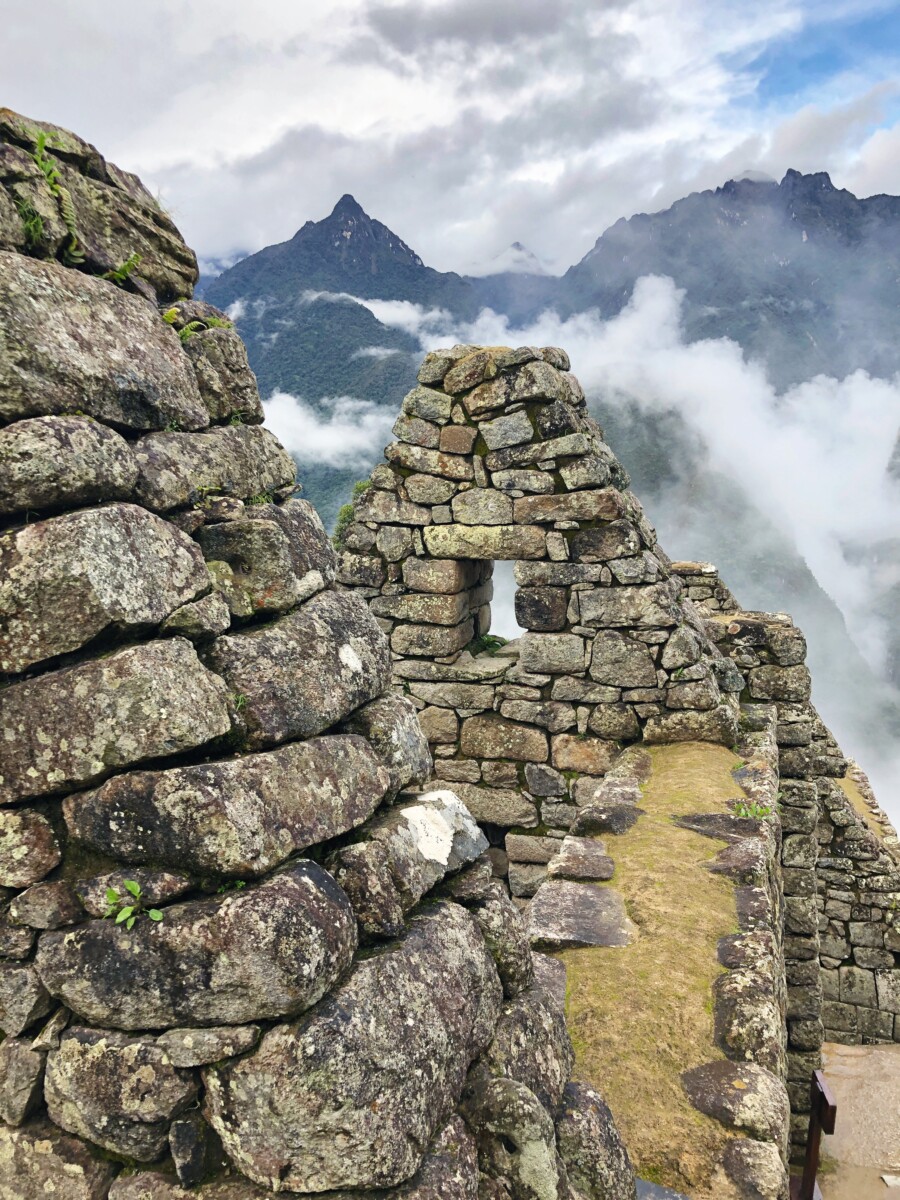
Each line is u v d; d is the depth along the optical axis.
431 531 8.99
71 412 2.43
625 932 4.64
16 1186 2.33
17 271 2.39
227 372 3.27
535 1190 2.41
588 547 8.49
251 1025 2.15
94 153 3.00
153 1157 2.24
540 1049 2.88
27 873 2.27
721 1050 3.71
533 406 8.63
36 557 2.21
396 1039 2.26
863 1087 10.38
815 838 9.46
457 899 2.97
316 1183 2.11
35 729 2.26
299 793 2.53
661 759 7.81
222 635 2.65
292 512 3.17
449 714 9.05
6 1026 2.31
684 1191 3.07
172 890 2.21
